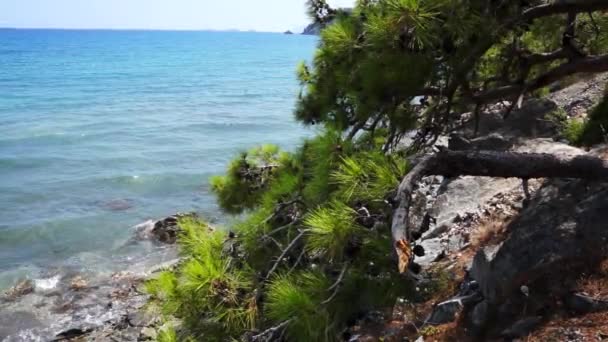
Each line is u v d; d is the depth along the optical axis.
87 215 20.30
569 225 4.43
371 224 3.71
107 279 14.44
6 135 35.84
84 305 12.87
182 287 3.81
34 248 17.16
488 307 4.52
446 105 5.61
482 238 6.54
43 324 12.05
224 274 3.84
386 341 5.26
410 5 3.97
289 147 32.53
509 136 10.19
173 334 4.11
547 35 6.43
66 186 24.33
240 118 45.19
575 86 12.62
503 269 4.50
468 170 4.02
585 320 3.81
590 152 7.11
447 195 9.38
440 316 5.01
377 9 4.71
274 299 3.69
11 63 114.75
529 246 4.46
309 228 3.93
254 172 6.69
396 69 4.59
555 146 7.64
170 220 18.09
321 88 6.38
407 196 3.55
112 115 46.41
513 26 4.66
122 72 97.31
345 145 4.52
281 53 191.12
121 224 19.23
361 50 5.09
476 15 4.37
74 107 51.12
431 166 3.85
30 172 26.72
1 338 11.46
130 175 26.08
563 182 5.07
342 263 3.96
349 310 3.84
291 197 4.86
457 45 4.57
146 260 15.84
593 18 6.15
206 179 25.45
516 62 5.55
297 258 4.31
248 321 3.74
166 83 78.38
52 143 33.88
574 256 4.20
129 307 12.47
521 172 4.12
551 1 4.77
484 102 5.46
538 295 4.20
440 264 6.54
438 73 4.80
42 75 87.69
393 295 3.90
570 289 4.05
